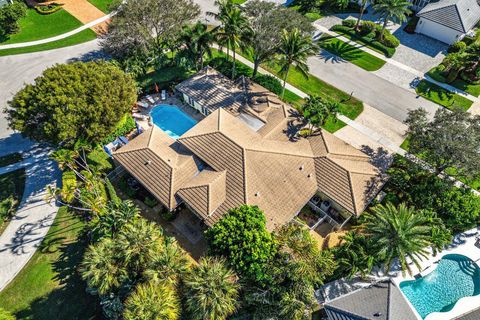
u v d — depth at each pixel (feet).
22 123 127.13
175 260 104.32
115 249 103.81
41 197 136.46
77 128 129.70
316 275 103.35
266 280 102.17
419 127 131.23
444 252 125.80
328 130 165.17
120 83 140.77
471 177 121.70
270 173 128.88
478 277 121.29
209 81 168.76
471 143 119.75
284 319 100.58
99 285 101.50
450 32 207.92
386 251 109.70
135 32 165.58
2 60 189.67
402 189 137.28
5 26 200.34
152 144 138.10
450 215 124.98
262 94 165.07
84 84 132.98
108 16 222.89
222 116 146.72
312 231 130.62
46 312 110.32
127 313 91.86
